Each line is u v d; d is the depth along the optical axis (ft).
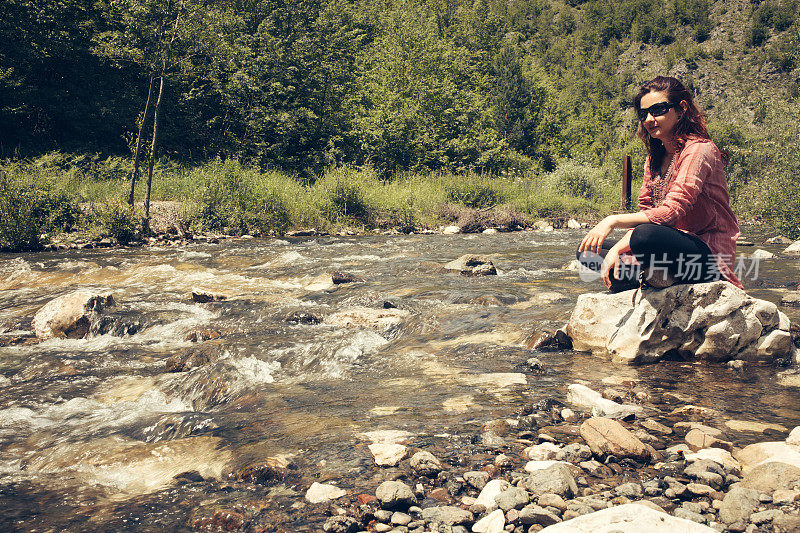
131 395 12.14
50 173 53.47
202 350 14.53
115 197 46.68
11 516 6.70
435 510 6.34
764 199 41.65
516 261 31.65
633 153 116.57
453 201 70.69
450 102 106.83
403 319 17.42
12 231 38.47
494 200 73.31
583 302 13.66
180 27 47.52
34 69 69.51
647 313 12.42
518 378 11.50
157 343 16.70
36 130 72.59
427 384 11.49
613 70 417.28
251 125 79.77
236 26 81.41
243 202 53.16
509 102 134.31
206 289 24.79
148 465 8.23
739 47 388.98
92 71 73.46
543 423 8.96
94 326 18.31
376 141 90.27
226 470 7.76
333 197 59.82
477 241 45.62
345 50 104.73
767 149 43.45
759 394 10.18
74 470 8.25
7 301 23.58
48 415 10.97
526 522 5.96
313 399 10.92
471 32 151.84
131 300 22.52
